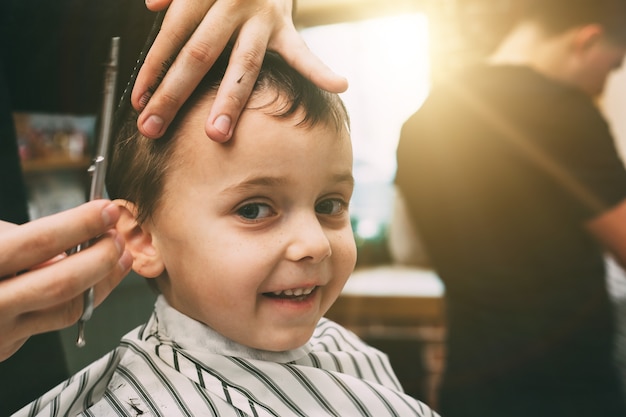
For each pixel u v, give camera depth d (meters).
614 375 1.01
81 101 0.69
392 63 2.29
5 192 0.65
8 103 0.67
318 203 0.57
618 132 2.12
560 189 0.94
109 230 0.47
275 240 0.53
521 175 0.96
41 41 0.68
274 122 0.52
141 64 0.58
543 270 0.98
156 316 0.62
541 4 0.95
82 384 0.58
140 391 0.56
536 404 1.00
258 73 0.53
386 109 2.35
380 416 0.62
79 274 0.43
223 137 0.50
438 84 1.09
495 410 1.04
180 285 0.56
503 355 1.03
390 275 2.36
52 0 0.66
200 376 0.56
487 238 1.02
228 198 0.52
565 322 0.98
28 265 0.42
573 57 0.94
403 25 2.23
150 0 0.54
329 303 0.59
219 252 0.53
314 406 0.59
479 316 1.05
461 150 1.01
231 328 0.55
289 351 0.63
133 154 0.58
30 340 0.66
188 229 0.54
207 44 0.51
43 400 0.59
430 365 2.23
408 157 1.13
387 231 2.45
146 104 0.53
